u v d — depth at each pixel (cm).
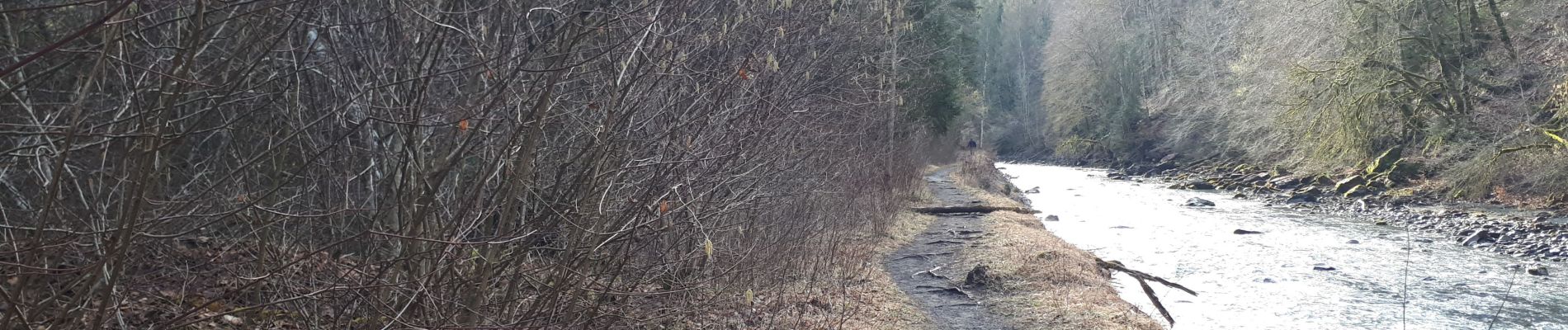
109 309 394
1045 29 7344
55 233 364
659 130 520
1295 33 2505
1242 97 2959
